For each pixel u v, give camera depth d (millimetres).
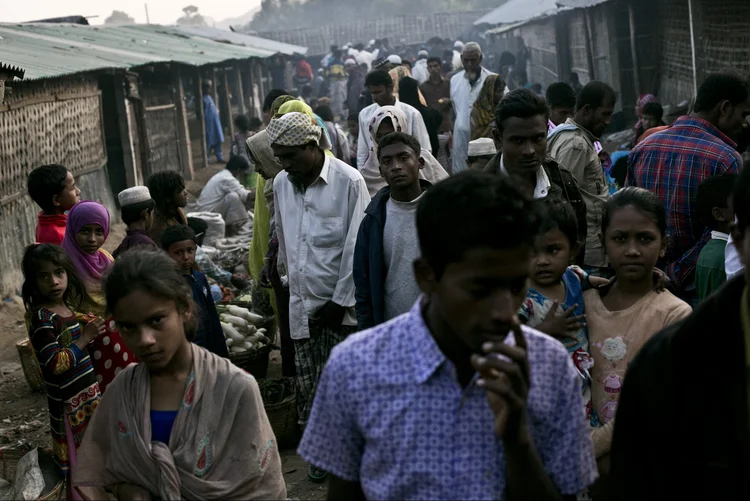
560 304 3096
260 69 30391
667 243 3150
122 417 2682
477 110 9367
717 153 4484
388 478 1812
